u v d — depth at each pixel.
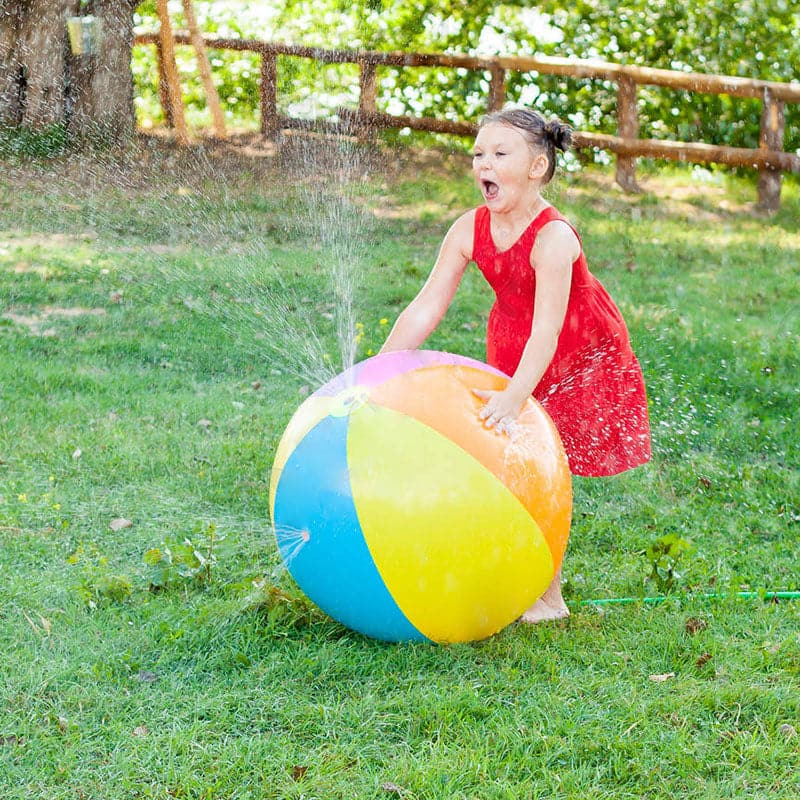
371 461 2.94
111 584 3.56
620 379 3.65
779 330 7.26
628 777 2.68
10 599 3.53
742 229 10.60
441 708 2.91
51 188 9.92
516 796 2.58
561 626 3.40
